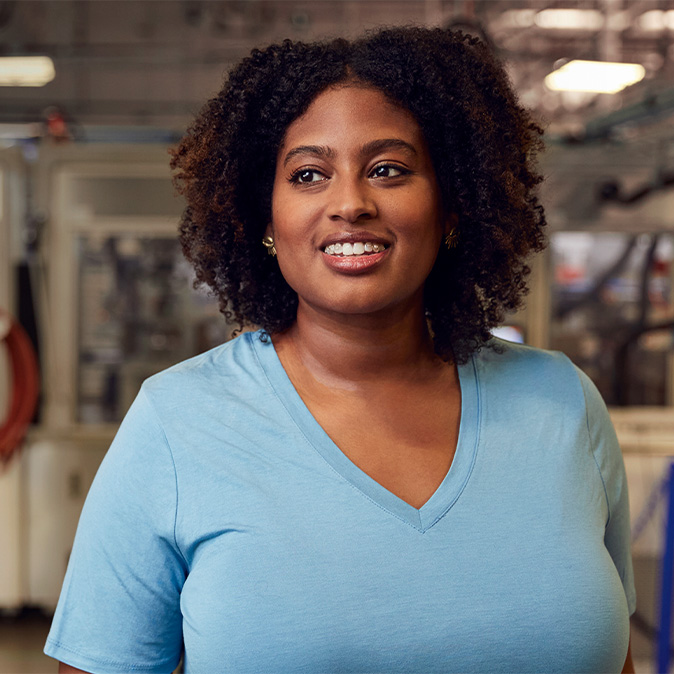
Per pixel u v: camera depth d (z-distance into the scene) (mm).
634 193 3695
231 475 844
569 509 880
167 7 5672
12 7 5590
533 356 1033
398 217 837
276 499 833
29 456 3539
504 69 1058
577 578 837
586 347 3863
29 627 3506
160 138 4004
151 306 3693
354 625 783
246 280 1040
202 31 6051
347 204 816
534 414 947
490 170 951
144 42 6258
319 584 793
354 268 839
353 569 800
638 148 3783
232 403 903
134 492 856
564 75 4500
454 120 917
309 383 938
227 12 5703
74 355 3600
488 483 875
